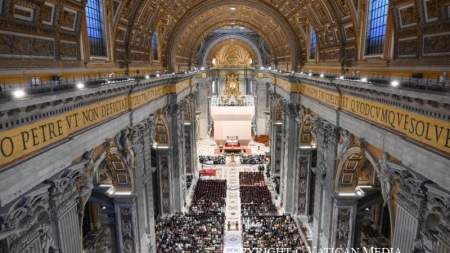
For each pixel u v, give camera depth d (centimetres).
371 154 1488
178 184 3195
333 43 2325
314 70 2769
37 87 956
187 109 3978
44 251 989
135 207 1938
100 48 1762
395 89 1138
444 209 969
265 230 2795
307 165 2956
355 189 1939
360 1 1803
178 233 2686
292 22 2972
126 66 2111
